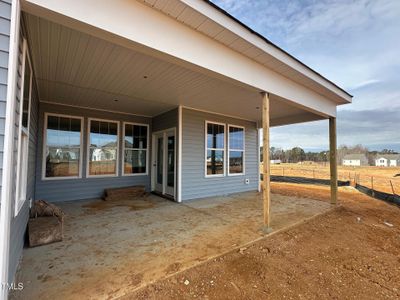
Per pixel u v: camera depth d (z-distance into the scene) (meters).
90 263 2.40
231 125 7.27
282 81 3.86
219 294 1.98
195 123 6.22
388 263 2.71
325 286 2.17
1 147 1.37
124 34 1.95
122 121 6.62
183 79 3.82
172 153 6.24
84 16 1.75
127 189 6.14
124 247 2.84
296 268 2.51
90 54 2.91
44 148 5.29
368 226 4.25
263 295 1.99
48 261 2.43
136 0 2.03
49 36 2.46
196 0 2.18
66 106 5.65
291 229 3.78
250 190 7.88
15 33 1.44
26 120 2.62
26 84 2.51
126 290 1.92
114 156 6.48
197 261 2.46
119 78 3.78
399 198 6.34
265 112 3.57
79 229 3.54
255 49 2.98
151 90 4.47
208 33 2.59
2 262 1.34
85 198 5.91
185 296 1.93
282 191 8.48
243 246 2.95
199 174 6.29
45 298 1.79
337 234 3.72
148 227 3.67
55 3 1.63
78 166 5.84
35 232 2.83
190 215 4.46
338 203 5.94
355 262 2.71
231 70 2.94
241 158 7.64
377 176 15.62
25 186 2.74
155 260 2.48
